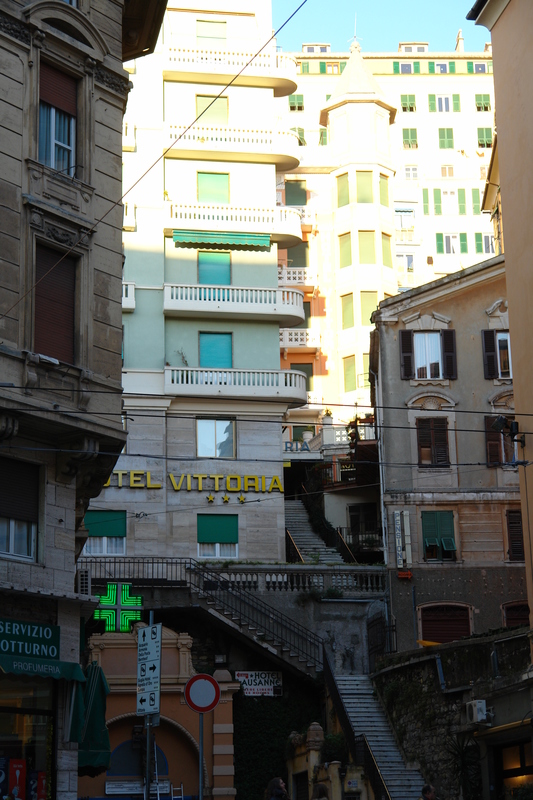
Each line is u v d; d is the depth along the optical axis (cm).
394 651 3678
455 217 8050
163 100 4584
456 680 2792
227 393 4266
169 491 4188
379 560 4712
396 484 3900
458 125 8275
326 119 6525
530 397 2405
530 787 2266
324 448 5188
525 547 2427
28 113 2142
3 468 2039
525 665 2519
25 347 2047
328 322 6125
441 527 3866
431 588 3803
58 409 2066
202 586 3809
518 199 2491
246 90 4653
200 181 4566
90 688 2155
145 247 4434
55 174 2170
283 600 3809
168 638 3412
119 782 3247
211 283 4503
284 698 3603
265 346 4466
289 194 6303
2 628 1944
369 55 8350
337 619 3803
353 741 2980
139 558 3991
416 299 4078
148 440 4206
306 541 4612
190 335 4419
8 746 1952
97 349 2195
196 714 3353
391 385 4003
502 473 3906
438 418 3975
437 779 2806
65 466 2116
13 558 2011
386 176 6306
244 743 3503
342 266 6166
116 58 2372
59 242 2153
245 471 4269
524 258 2450
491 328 4056
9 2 2142
